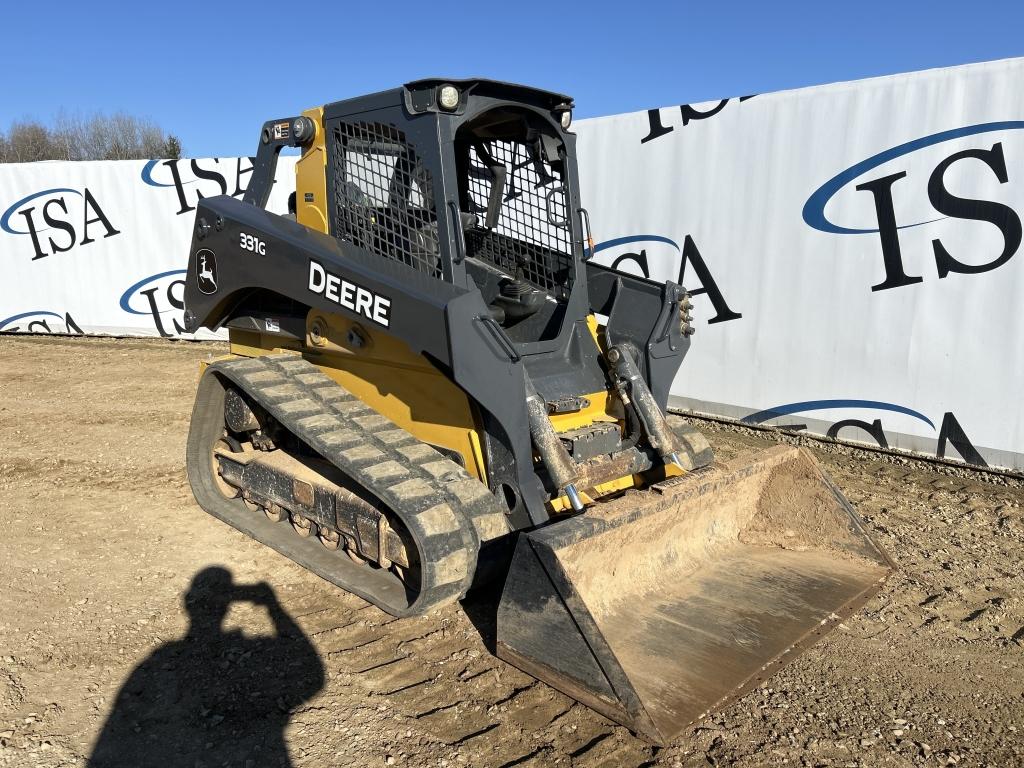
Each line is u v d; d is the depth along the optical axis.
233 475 4.59
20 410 7.36
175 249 11.09
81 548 4.28
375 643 3.36
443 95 3.37
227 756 2.62
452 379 3.23
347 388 4.12
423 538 3.07
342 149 3.96
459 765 2.58
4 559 4.11
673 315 4.16
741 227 6.69
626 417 3.94
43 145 50.53
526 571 2.82
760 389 6.79
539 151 4.10
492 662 3.21
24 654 3.21
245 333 4.87
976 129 5.46
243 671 3.13
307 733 2.75
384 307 3.38
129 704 2.90
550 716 2.85
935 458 5.94
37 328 11.84
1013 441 5.60
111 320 11.58
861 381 6.22
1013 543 4.45
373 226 3.87
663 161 7.09
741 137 6.59
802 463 3.82
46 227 11.48
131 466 5.74
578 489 3.53
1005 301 5.50
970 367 5.70
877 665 3.22
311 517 3.94
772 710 2.91
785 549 3.86
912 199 5.80
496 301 4.21
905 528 4.66
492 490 3.45
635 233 7.37
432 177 3.46
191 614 3.59
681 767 2.59
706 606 3.29
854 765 2.61
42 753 2.61
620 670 2.57
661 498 3.13
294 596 3.79
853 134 6.00
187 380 8.78
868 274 6.07
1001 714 2.90
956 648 3.35
